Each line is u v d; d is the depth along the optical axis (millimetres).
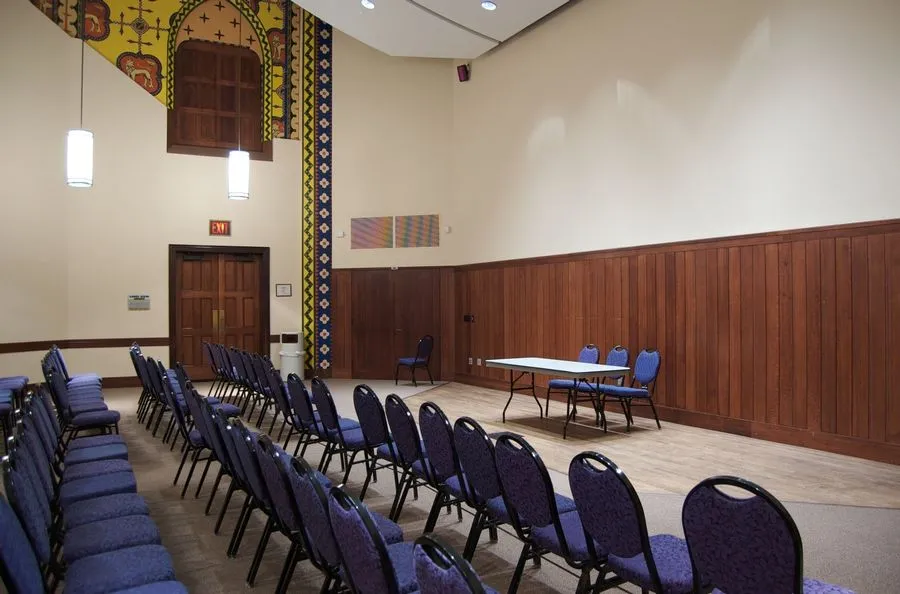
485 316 9930
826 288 5539
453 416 7301
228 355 7414
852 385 5336
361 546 1752
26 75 8633
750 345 6156
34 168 8703
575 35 8297
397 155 10875
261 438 2541
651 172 7219
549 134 8727
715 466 4992
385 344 10875
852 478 4641
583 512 2219
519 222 9281
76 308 9203
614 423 6922
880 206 5184
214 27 10242
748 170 6188
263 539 2920
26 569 1653
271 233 10547
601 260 7867
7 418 5188
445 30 8922
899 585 2891
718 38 6473
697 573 1936
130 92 9648
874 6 5215
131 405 8000
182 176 9992
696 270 6703
